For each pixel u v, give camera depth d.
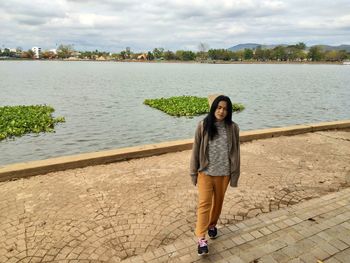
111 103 24.28
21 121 15.50
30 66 106.00
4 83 41.28
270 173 6.82
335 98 30.44
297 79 55.53
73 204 5.29
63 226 4.62
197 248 4.04
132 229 4.57
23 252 4.02
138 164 7.28
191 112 19.58
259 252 3.90
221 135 3.80
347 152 8.43
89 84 41.31
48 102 24.47
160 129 15.94
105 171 6.80
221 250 3.97
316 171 7.02
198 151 3.90
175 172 6.80
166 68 103.81
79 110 20.84
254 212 5.11
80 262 3.86
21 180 6.25
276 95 32.16
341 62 168.88
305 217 4.78
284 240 4.16
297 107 24.64
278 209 5.23
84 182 6.20
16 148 12.30
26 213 4.97
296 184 6.28
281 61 172.00
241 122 18.66
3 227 4.57
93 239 4.32
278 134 9.95
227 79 54.31
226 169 3.86
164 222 4.77
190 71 83.44
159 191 5.84
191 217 4.93
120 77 56.44
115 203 5.34
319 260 3.74
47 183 6.12
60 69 86.00
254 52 179.88
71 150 12.34
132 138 14.26
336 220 4.68
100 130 15.50
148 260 3.80
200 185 3.93
